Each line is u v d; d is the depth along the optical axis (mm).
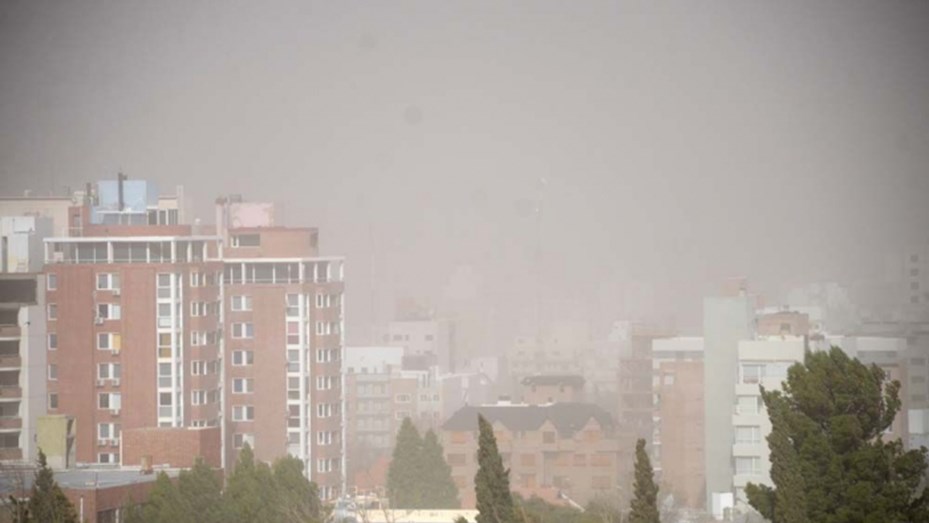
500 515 189625
